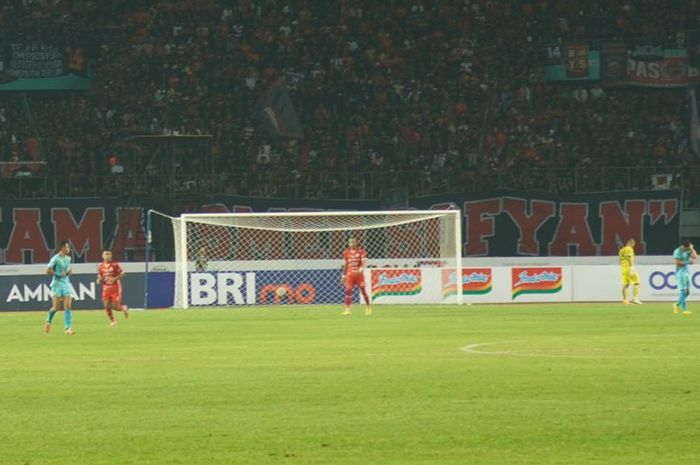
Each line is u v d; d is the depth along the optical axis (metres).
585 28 134.62
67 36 130.50
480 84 130.25
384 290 95.00
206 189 111.81
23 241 108.69
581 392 33.44
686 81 129.62
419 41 133.38
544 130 126.06
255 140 125.25
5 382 37.75
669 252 110.75
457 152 123.75
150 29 133.38
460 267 93.00
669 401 31.45
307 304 95.88
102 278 72.06
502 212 110.81
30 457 24.36
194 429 27.69
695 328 61.41
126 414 30.25
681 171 112.75
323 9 135.75
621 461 23.39
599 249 111.12
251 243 107.19
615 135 125.50
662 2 134.25
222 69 130.38
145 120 126.94
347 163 122.75
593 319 70.31
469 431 26.98
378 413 29.84
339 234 106.50
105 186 112.12
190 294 94.25
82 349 51.56
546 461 23.42
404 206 110.38
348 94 129.25
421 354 46.03
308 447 25.17
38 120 126.94
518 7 135.25
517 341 52.66
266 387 35.53
